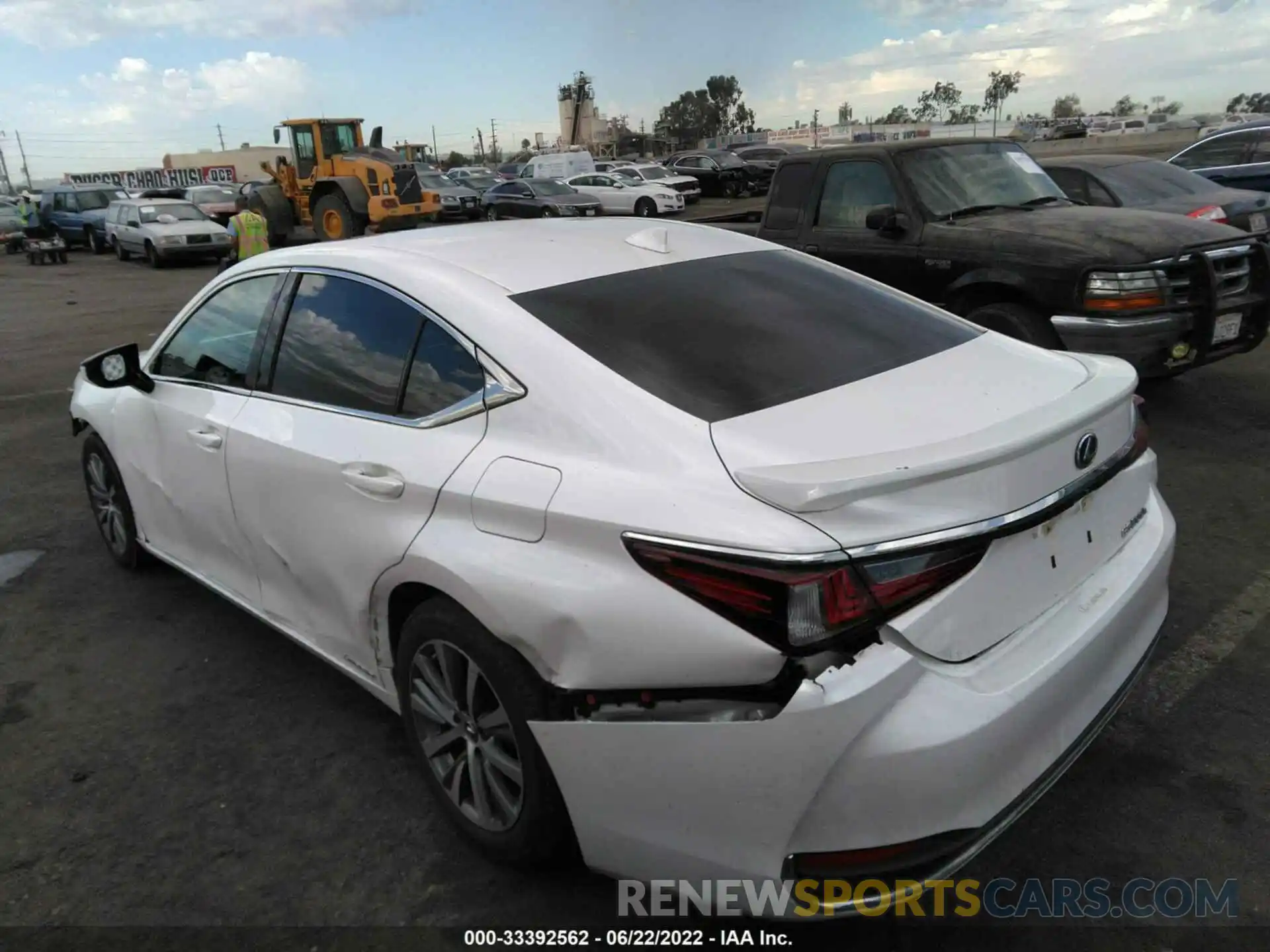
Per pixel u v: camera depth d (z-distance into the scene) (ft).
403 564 8.54
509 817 8.30
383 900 8.53
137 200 77.51
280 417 10.44
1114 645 8.01
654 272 9.77
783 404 7.74
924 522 6.54
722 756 6.54
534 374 8.11
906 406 7.77
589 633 7.00
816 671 6.31
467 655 8.18
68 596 14.89
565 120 319.68
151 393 12.90
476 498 7.91
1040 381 8.63
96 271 72.28
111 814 9.79
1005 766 6.86
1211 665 11.50
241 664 12.72
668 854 7.04
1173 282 18.28
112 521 15.31
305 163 81.10
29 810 9.91
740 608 6.38
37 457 22.56
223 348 11.82
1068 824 9.06
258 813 9.73
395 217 75.31
